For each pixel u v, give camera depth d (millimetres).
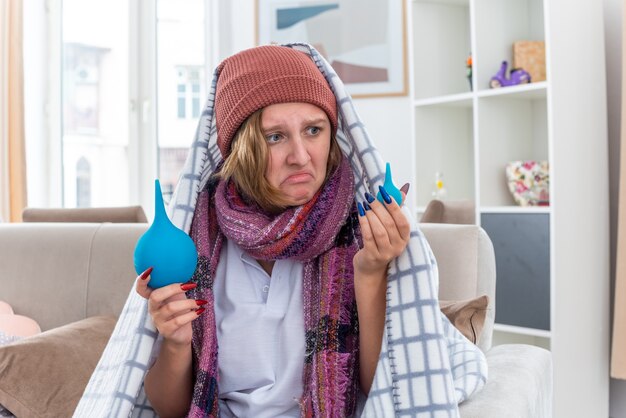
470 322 1405
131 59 4211
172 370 1064
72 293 1896
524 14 3109
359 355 1080
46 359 1573
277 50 1111
